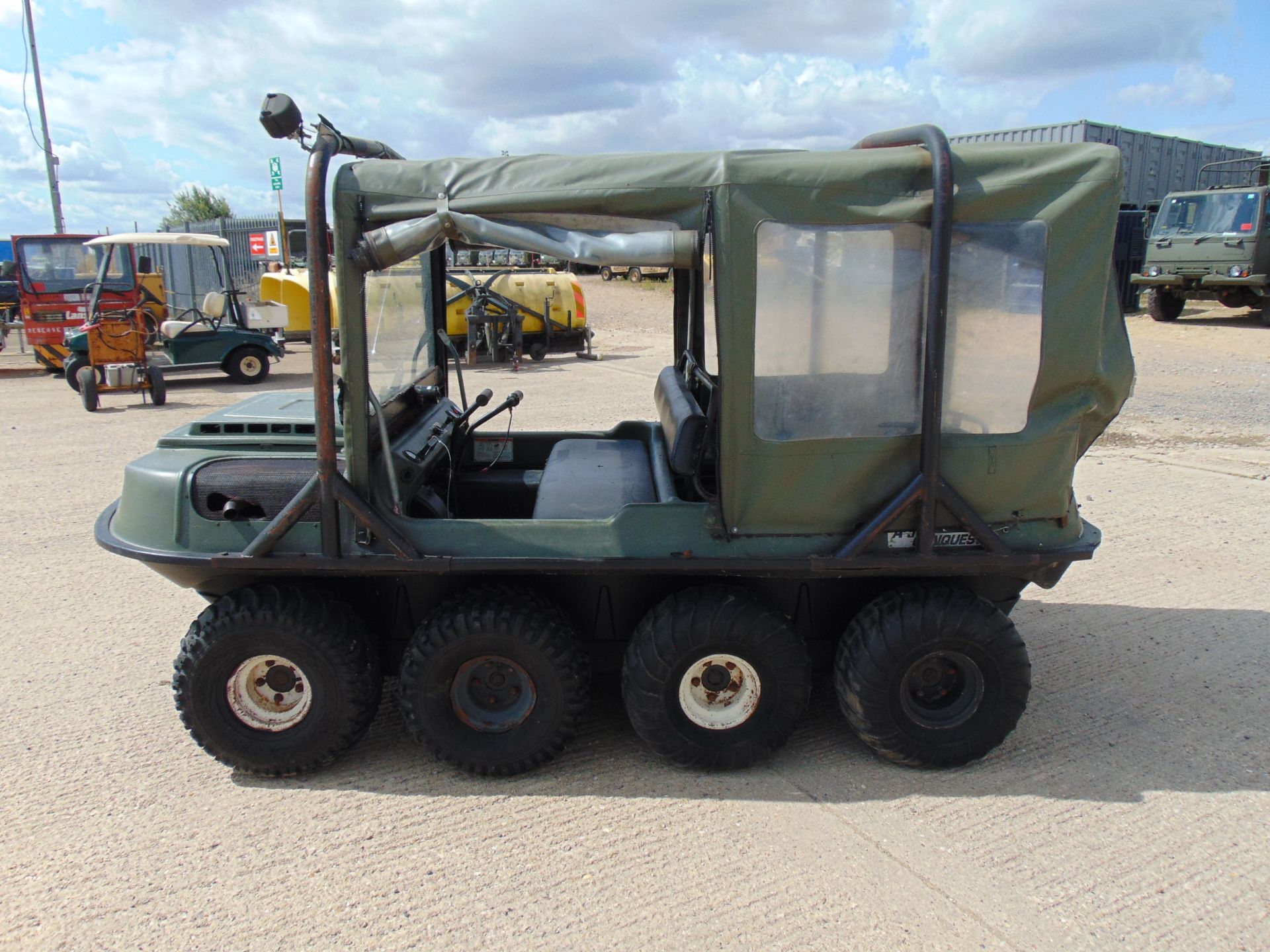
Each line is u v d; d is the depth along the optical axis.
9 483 7.50
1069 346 3.05
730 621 3.13
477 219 2.97
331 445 3.01
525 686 3.24
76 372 12.48
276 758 3.25
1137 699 3.96
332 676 3.18
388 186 2.97
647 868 2.83
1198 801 3.19
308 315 17.95
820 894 2.71
